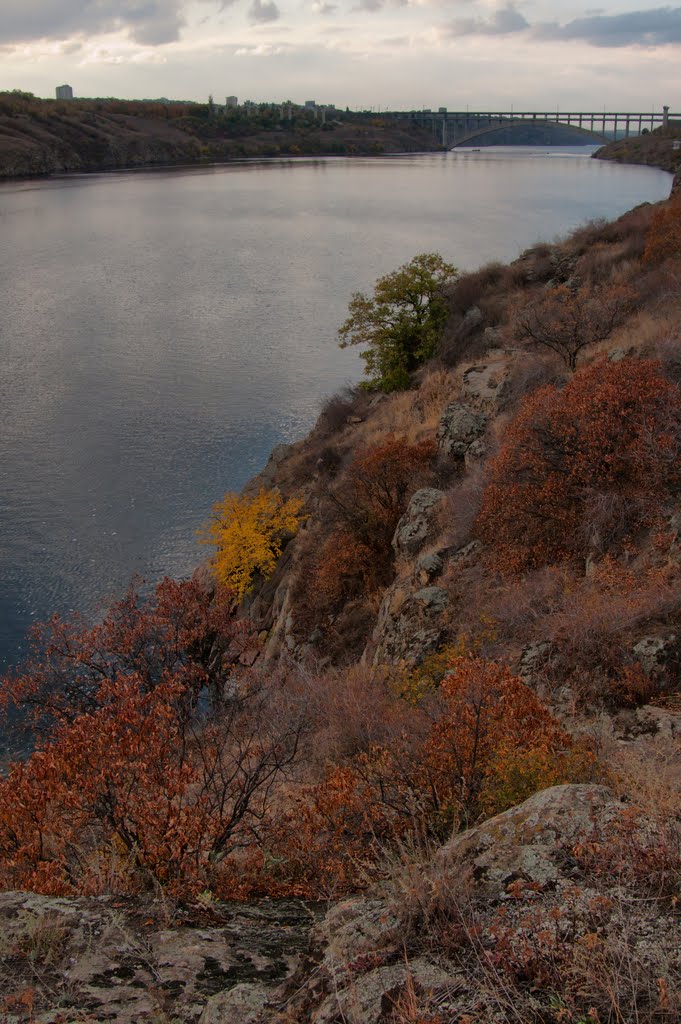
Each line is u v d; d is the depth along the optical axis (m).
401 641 11.05
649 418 10.27
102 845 5.12
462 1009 2.31
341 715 7.93
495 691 5.94
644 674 6.81
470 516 12.39
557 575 9.55
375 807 5.23
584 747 5.56
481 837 3.26
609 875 2.81
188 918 3.49
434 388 24.03
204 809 5.25
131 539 32.50
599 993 2.27
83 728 5.46
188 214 134.00
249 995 2.68
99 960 2.98
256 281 80.88
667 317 17.97
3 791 5.25
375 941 2.74
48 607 27.70
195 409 46.69
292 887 4.47
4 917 3.27
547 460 10.87
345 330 32.28
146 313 69.00
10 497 36.09
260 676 12.86
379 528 17.23
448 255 83.81
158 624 16.56
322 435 29.98
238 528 23.25
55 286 80.06
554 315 20.50
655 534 9.10
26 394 49.31
